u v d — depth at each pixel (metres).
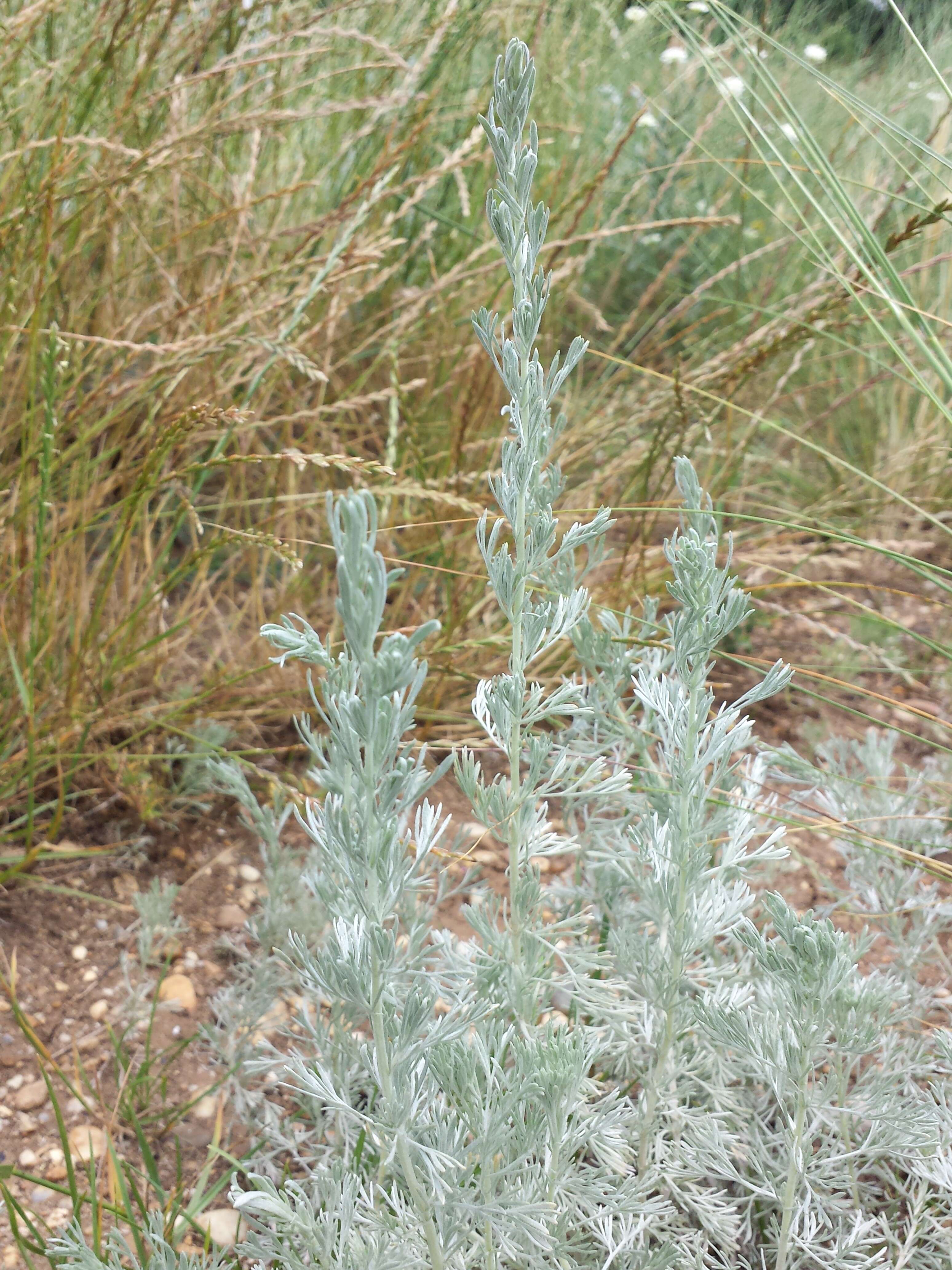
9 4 0.76
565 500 0.87
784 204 1.20
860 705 0.83
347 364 0.97
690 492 0.43
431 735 0.76
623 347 1.13
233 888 0.66
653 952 0.46
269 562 0.86
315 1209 0.43
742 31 1.00
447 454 0.80
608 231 0.75
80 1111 0.53
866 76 1.71
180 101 0.73
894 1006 0.50
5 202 0.69
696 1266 0.43
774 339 0.77
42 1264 0.46
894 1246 0.46
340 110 0.70
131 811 0.69
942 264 1.05
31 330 0.62
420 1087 0.37
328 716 0.32
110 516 0.82
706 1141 0.43
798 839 0.72
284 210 0.86
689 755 0.41
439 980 0.43
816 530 0.57
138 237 0.80
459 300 0.95
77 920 0.62
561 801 0.72
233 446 0.85
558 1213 0.39
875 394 1.08
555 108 1.16
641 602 0.57
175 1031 0.57
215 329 0.72
